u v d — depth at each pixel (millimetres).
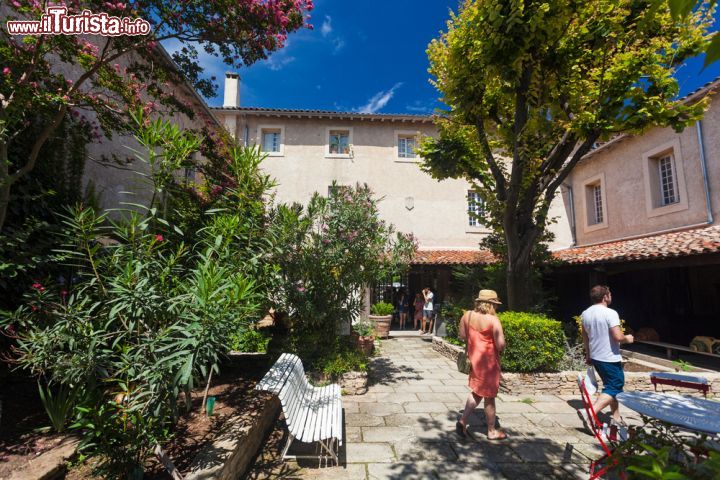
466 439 4023
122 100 6059
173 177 3680
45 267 4586
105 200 7426
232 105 14609
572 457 3621
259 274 4512
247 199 4410
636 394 3502
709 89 9242
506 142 7770
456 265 12242
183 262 4133
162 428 2730
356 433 4168
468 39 6660
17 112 4230
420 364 8016
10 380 4480
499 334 3957
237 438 3164
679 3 1433
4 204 3926
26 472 2557
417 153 8648
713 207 9344
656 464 1617
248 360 6258
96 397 2650
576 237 14617
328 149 14109
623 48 6426
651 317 11945
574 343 7992
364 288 6691
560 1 5570
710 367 7703
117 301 2932
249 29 5496
